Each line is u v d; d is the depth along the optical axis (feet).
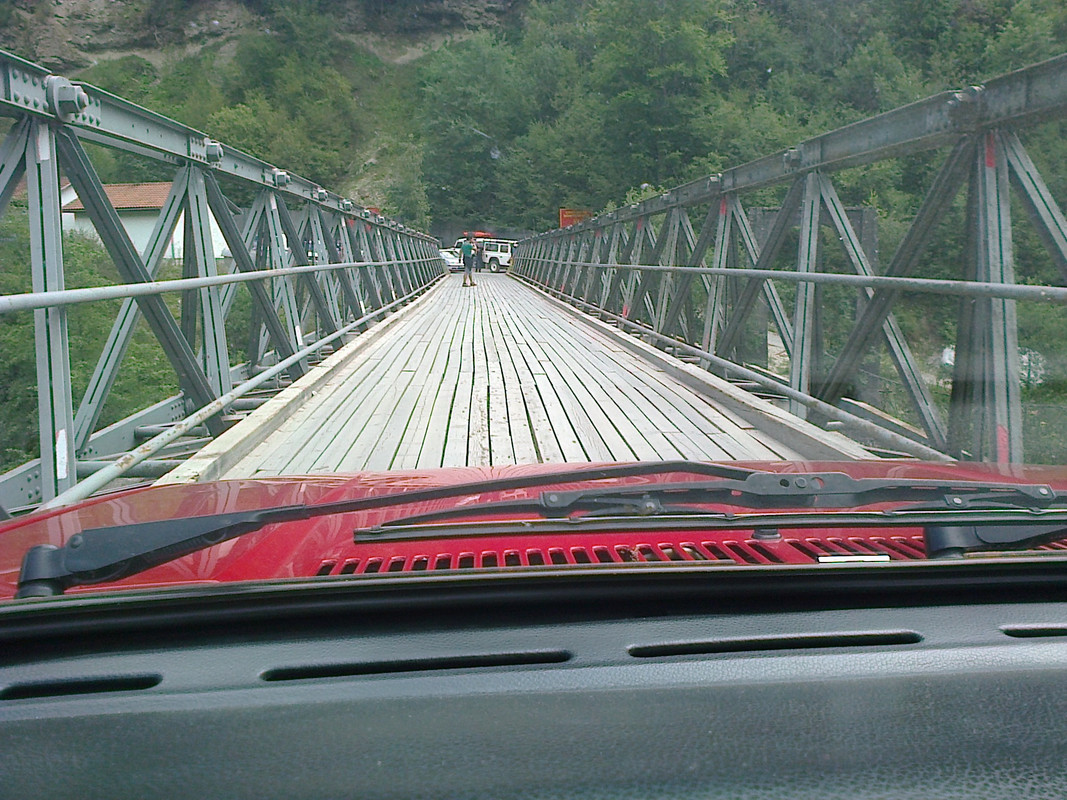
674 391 21.54
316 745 2.94
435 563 5.06
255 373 30.09
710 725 3.04
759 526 4.92
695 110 105.19
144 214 75.41
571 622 3.89
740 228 24.72
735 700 3.21
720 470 5.59
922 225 14.74
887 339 15.21
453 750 2.90
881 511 5.16
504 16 347.56
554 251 77.92
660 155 110.73
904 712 3.13
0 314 8.98
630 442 15.75
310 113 261.24
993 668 3.45
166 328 16.14
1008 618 3.95
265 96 266.36
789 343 20.30
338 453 15.03
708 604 4.07
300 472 13.69
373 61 314.76
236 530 4.87
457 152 215.31
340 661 3.52
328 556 5.16
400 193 208.13
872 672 3.42
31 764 2.85
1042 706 3.17
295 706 3.18
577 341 33.73
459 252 158.92
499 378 23.82
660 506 5.19
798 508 5.27
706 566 4.15
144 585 4.63
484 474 7.55
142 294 13.66
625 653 3.58
